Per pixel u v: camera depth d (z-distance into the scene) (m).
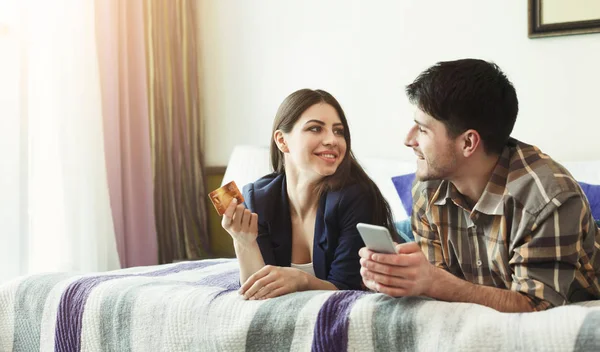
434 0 2.84
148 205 3.10
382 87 2.97
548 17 2.62
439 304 1.16
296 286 1.42
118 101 2.99
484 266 1.44
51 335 1.59
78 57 2.82
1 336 1.70
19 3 2.63
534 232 1.30
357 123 3.04
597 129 2.58
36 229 2.71
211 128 3.40
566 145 2.63
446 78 1.37
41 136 2.73
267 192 1.71
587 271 1.39
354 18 3.02
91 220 2.83
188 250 3.28
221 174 3.36
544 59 2.65
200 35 3.39
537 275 1.28
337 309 1.24
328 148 1.60
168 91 3.24
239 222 1.57
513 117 1.40
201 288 1.48
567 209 1.27
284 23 3.19
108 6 2.96
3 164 2.60
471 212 1.42
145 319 1.43
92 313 1.51
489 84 1.36
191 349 1.36
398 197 2.53
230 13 3.32
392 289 1.20
